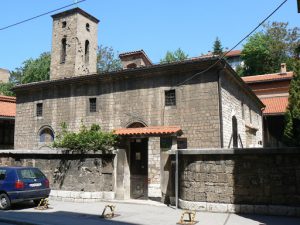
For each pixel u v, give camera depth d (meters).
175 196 12.20
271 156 10.40
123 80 19.75
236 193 10.70
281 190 10.17
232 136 18.59
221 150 10.95
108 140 14.05
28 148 23.09
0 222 10.25
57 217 10.54
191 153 11.43
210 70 17.16
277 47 56.75
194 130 17.08
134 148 14.66
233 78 19.41
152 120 18.38
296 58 24.83
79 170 14.16
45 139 22.47
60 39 28.20
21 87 23.72
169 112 17.94
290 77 37.84
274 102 37.16
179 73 18.00
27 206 13.02
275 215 10.08
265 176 10.41
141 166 14.29
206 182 11.16
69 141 14.34
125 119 19.27
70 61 27.19
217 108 16.67
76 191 13.99
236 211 10.55
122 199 13.70
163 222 9.56
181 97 17.73
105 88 20.34
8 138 33.19
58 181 14.53
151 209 11.79
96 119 20.30
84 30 28.53
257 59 58.16
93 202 13.59
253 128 25.53
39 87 23.00
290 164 10.16
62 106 21.91
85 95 21.06
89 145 14.04
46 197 12.98
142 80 19.09
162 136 14.63
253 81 39.72
